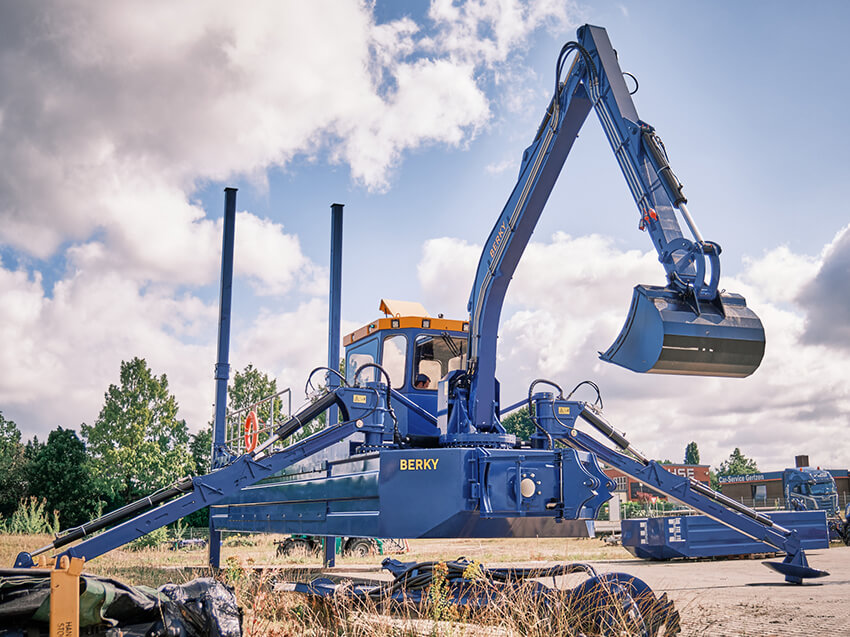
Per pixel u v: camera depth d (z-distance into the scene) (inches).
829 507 1211.2
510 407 381.7
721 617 334.0
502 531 306.7
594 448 384.2
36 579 150.0
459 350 431.2
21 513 804.0
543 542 1147.3
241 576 293.6
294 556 823.7
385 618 258.7
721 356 303.0
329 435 353.7
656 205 311.0
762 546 704.4
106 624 155.1
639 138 314.8
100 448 2135.8
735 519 430.0
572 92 340.2
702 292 307.1
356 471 348.2
